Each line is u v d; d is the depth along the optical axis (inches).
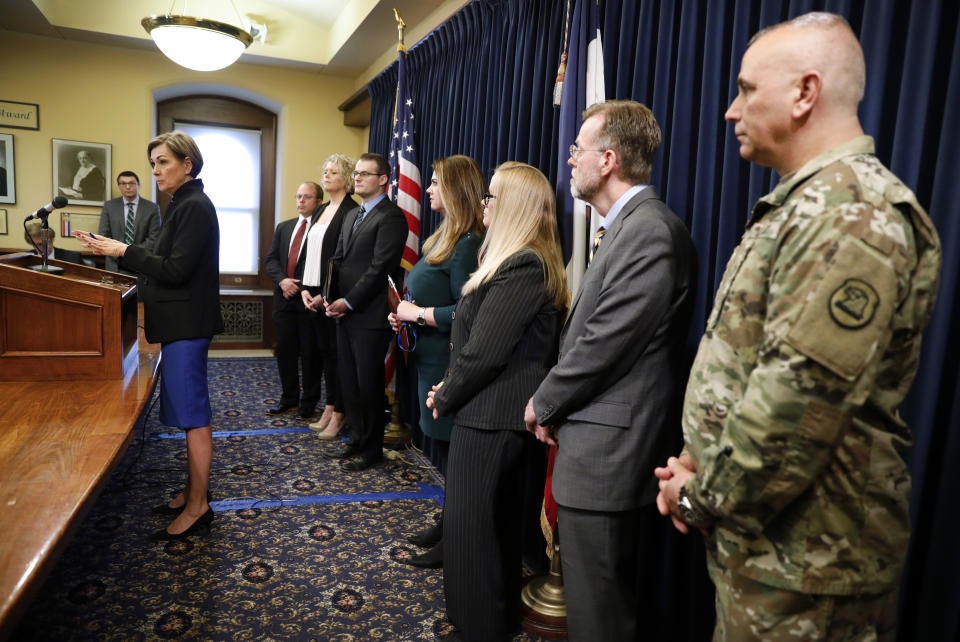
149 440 146.0
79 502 50.9
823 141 37.7
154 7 221.1
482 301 72.9
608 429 59.5
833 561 35.4
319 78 260.7
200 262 94.3
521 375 72.0
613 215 65.0
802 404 32.4
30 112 224.4
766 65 38.6
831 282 32.2
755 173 65.4
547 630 79.3
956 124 48.1
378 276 126.4
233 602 83.0
